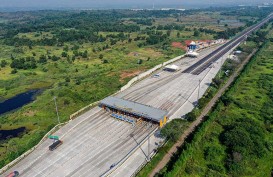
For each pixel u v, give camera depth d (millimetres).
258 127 98250
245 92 134875
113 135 97875
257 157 83750
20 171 80438
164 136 93062
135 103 114125
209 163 81500
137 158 84125
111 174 77375
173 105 121438
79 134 99062
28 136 103062
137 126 103438
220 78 154875
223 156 84562
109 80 156250
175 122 98812
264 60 193500
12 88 164125
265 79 152000
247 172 77625
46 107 126625
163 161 82062
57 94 141250
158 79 155500
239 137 89188
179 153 85062
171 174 72500
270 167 80062
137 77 155250
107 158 85188
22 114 122688
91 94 138500
